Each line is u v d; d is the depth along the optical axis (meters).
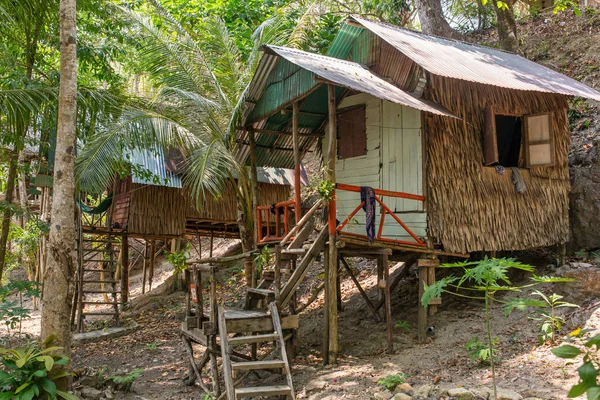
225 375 6.53
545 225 9.67
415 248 8.30
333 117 7.98
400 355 7.86
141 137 9.26
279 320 7.40
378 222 9.32
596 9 17.42
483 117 9.13
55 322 6.58
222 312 7.14
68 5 6.98
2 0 8.16
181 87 11.62
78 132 8.91
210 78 11.84
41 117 8.61
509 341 7.59
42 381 6.20
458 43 10.94
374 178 9.42
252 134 10.46
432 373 6.93
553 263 9.87
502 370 6.62
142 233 13.77
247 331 7.41
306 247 8.33
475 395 5.86
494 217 9.04
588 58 14.94
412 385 6.58
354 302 10.78
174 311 13.91
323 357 8.10
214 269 7.55
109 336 12.08
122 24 11.17
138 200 13.77
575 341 6.91
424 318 8.27
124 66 14.36
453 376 6.71
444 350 7.71
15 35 9.52
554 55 15.92
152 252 16.77
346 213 9.99
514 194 9.35
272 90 9.36
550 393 5.74
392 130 9.15
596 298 8.15
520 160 9.78
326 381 7.25
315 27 13.31
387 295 8.12
